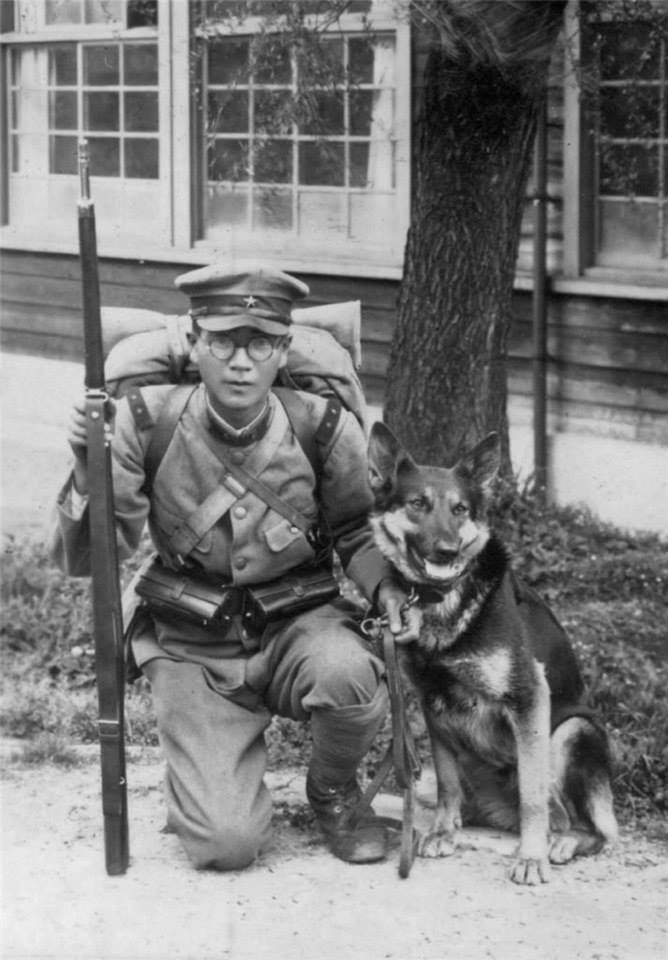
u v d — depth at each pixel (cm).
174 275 1027
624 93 817
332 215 953
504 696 417
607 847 438
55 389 1096
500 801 457
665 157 821
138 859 420
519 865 410
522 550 749
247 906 387
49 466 1056
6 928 366
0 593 726
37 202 1121
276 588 430
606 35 789
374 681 413
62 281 1086
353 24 882
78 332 1084
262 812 414
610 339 838
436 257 748
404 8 609
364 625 433
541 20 621
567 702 448
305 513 430
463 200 738
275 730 534
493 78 695
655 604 701
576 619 671
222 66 970
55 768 506
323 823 430
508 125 724
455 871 416
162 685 426
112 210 1072
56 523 425
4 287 1120
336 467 432
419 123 746
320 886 401
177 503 424
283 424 425
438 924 377
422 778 502
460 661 417
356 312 461
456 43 640
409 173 903
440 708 434
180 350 433
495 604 420
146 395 423
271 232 980
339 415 433
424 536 412
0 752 526
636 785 488
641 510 830
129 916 379
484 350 758
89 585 735
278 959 353
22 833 440
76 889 397
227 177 887
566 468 858
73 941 360
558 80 828
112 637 401
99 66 1064
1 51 1113
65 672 625
